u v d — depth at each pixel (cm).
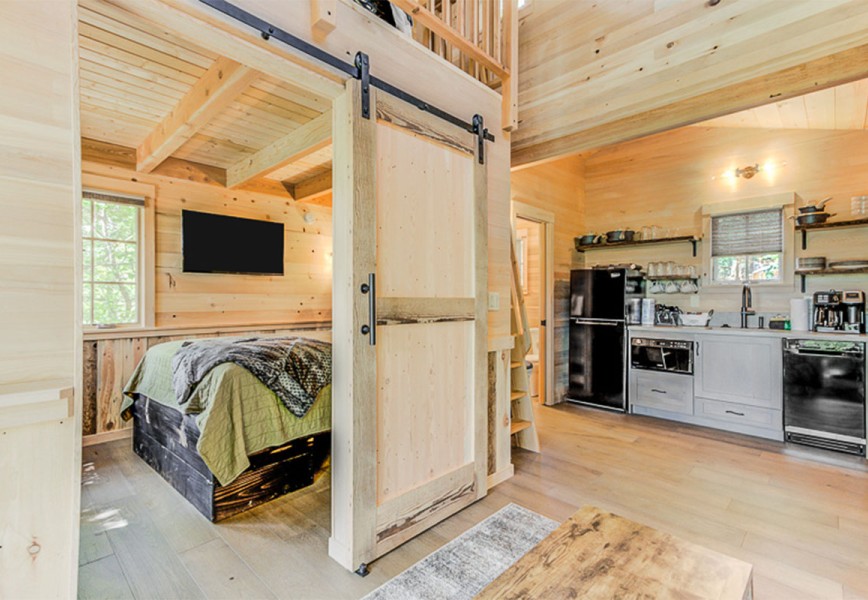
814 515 236
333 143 196
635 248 515
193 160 402
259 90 263
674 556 126
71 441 125
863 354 322
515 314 339
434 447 228
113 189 359
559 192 509
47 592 122
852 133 379
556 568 120
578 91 311
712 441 360
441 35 237
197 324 408
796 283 405
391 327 206
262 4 159
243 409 229
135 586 177
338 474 194
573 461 316
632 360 452
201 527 221
